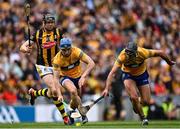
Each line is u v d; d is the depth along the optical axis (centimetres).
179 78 6600
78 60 3491
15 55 5947
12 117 5234
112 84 5478
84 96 5550
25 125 3853
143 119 3662
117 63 3541
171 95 5784
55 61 3462
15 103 5491
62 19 6881
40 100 5344
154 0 7869
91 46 6519
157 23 7569
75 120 4084
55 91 3578
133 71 3628
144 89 3703
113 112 5497
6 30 6356
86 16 7012
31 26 6444
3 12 6606
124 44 6738
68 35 6656
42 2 6950
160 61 6544
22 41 6075
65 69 3494
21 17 6575
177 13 7988
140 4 7669
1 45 6153
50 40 3584
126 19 7319
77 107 3544
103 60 6166
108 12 7300
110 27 7000
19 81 5631
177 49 7356
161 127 3378
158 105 5578
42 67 3616
